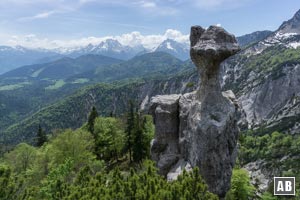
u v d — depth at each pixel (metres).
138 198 19.72
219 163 30.94
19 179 26.00
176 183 20.81
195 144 31.36
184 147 34.47
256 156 192.25
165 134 36.72
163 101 37.31
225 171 31.59
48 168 61.88
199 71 33.56
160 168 35.72
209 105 32.09
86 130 94.44
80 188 21.64
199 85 34.31
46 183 37.38
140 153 79.69
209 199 20.30
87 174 24.58
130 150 83.50
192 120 32.66
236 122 33.41
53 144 68.62
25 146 77.19
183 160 34.62
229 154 32.28
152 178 21.33
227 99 33.50
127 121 84.75
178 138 36.41
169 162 35.62
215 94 32.56
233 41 32.03
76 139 67.38
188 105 35.22
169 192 19.75
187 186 20.48
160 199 19.58
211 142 30.59
